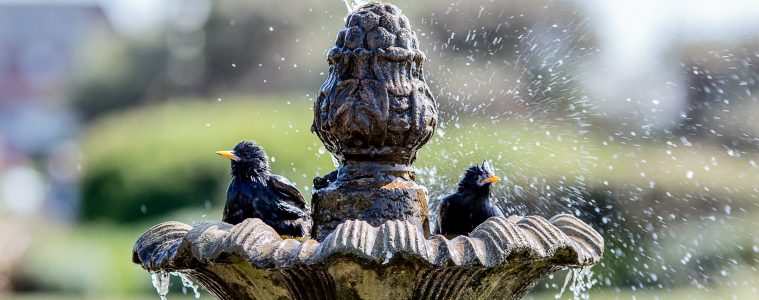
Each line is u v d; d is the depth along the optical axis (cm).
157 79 4766
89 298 2533
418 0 1817
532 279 630
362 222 567
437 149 1007
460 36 1769
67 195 5288
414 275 579
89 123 4978
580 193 1548
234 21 3731
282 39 3319
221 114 3309
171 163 2966
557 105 1597
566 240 597
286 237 664
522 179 1413
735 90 1859
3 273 2603
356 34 638
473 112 1508
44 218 4028
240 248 572
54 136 6675
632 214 1633
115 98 4891
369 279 580
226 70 3825
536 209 1429
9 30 9069
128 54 4894
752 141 1838
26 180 5359
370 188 636
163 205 2955
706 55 1858
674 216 1697
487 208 723
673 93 1831
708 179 1756
